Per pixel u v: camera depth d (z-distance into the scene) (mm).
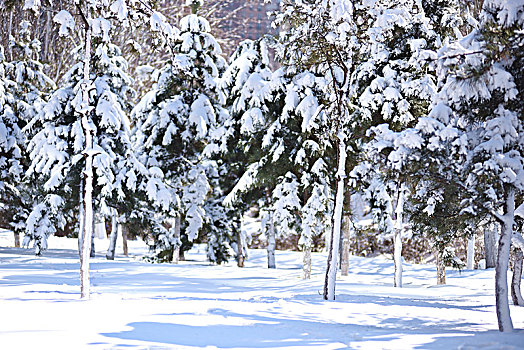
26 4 17016
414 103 24969
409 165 12367
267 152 28312
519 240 15078
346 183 26250
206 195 37469
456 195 13102
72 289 19438
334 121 18672
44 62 36969
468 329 11891
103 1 17484
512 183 11438
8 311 11953
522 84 11445
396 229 26016
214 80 33625
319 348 8508
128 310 12680
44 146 29609
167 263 33031
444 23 24641
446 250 26734
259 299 17078
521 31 10734
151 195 31141
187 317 11766
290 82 27656
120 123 29969
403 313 14570
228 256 36750
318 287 23625
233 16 67312
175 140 33812
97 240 51562
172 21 54281
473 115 12133
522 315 14844
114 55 32531
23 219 35625
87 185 16391
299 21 17844
